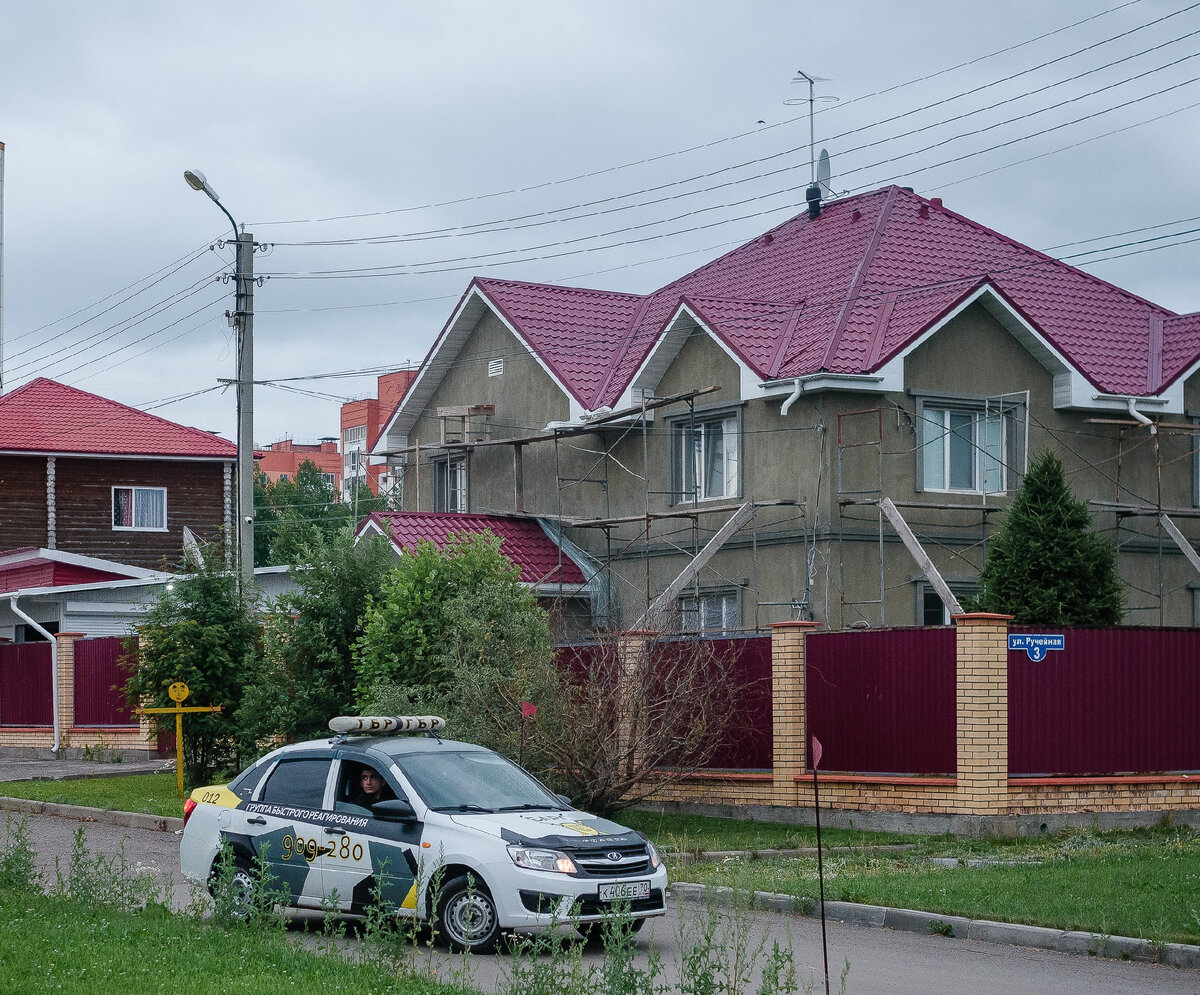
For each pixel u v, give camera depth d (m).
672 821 20.23
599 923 11.51
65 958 9.81
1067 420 27.39
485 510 33.56
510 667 19.53
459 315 33.91
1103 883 14.09
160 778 27.00
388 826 12.07
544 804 12.62
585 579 29.56
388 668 20.72
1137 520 27.83
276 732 22.88
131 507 44.16
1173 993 10.50
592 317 33.34
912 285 27.69
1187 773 19.42
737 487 27.16
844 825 19.31
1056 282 29.89
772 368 26.20
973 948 12.14
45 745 33.22
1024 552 21.70
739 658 20.72
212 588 25.72
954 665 18.66
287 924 12.77
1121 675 19.17
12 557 37.16
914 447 25.91
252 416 26.91
